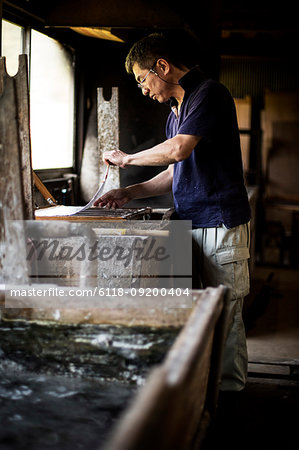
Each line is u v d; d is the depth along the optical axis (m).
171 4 3.34
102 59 4.04
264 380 3.19
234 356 2.76
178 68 2.71
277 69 8.66
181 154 2.51
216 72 4.59
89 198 4.22
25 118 2.09
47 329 1.83
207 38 4.39
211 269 2.76
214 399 1.84
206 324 1.45
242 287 2.76
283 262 7.35
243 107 8.27
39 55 3.54
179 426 1.11
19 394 1.77
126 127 4.01
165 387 1.01
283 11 6.66
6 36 3.13
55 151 3.92
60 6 3.25
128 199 3.00
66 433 1.56
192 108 2.56
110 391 1.79
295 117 8.30
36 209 2.91
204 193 2.68
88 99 4.12
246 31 6.84
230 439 2.40
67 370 1.85
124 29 3.52
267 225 7.34
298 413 2.70
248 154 8.41
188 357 1.19
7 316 1.84
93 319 1.79
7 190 1.81
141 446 0.85
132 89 4.00
